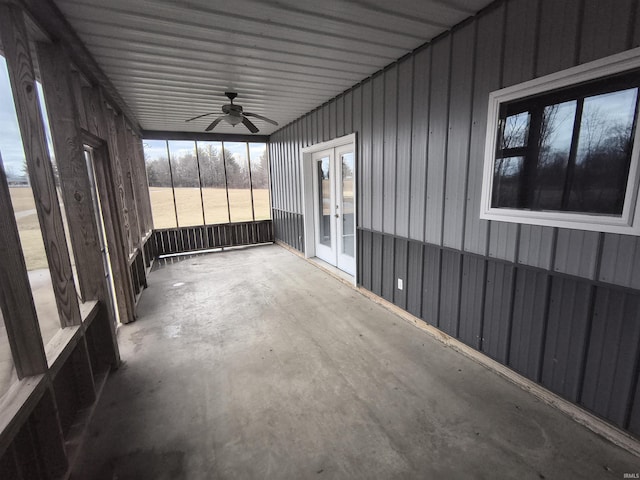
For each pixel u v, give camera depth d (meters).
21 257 1.45
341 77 3.56
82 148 2.39
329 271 5.14
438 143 2.75
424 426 1.93
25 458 1.44
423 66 2.80
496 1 2.13
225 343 3.00
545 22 1.88
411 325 3.29
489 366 2.51
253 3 2.05
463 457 1.71
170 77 3.33
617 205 1.67
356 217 4.10
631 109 1.58
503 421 1.95
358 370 2.52
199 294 4.35
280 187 7.06
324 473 1.64
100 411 2.13
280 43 2.66
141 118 5.14
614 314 1.75
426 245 3.00
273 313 3.66
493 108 2.23
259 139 7.33
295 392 2.28
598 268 1.79
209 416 2.06
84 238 2.44
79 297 2.48
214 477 1.63
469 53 2.37
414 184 3.08
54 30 2.10
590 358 1.88
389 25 2.42
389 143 3.37
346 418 2.01
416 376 2.42
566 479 1.57
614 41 1.60
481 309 2.53
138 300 4.16
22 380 1.48
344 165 4.70
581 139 1.79
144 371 2.59
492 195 2.32
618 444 1.76
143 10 2.08
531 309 2.16
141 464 1.71
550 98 1.91
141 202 5.62
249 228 7.62
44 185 1.83
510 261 2.26
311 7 2.13
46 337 2.00
